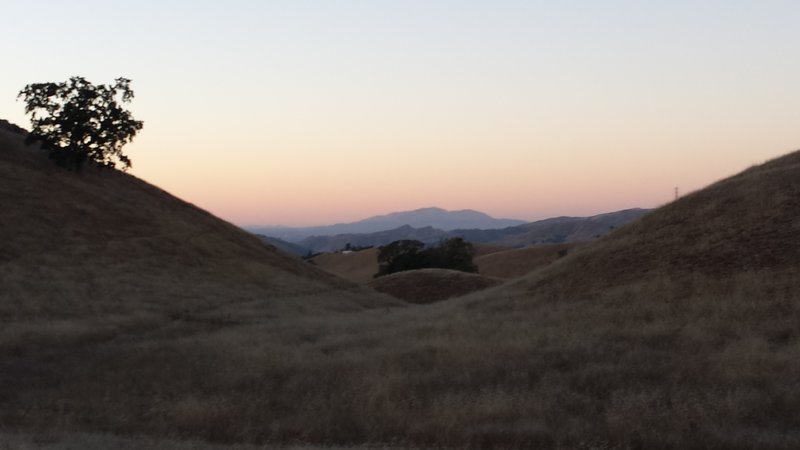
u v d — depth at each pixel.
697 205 29.14
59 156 51.31
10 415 13.05
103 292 33.19
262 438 11.02
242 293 39.91
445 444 10.17
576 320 19.86
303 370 15.81
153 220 50.28
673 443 9.63
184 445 10.10
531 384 13.32
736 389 11.65
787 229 23.72
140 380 16.17
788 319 16.86
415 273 60.59
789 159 31.80
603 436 10.01
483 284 56.38
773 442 9.52
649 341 16.27
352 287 51.69
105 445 9.95
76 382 16.42
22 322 25.30
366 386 13.51
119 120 52.25
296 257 58.25
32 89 49.94
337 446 10.17
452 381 13.81
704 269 22.78
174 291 36.47
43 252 37.09
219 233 54.50
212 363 17.59
